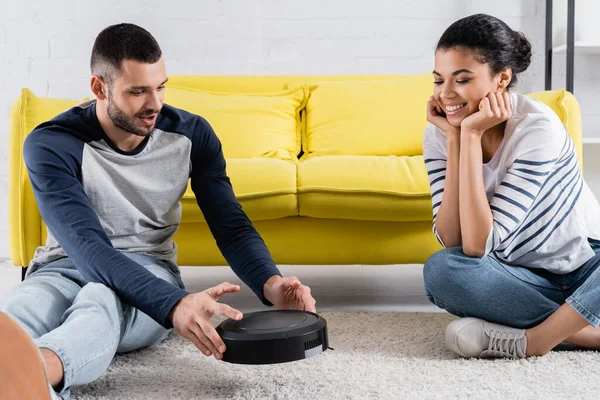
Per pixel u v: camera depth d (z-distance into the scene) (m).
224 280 2.76
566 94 2.22
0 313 0.37
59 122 1.50
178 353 1.58
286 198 2.11
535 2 3.27
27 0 3.24
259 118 2.71
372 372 1.41
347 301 2.28
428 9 3.26
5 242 3.30
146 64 1.40
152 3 3.26
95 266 1.31
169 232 1.66
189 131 1.62
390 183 2.10
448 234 1.58
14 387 0.33
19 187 2.15
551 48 3.21
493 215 1.48
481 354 1.50
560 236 1.54
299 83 2.93
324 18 3.27
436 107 1.59
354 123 2.71
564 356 1.49
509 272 1.52
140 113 1.43
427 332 1.76
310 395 1.26
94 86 1.47
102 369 1.26
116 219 1.55
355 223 2.17
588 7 3.17
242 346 1.20
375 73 3.28
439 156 1.65
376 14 3.26
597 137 3.37
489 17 1.47
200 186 1.65
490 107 1.44
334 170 2.14
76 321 1.21
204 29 3.27
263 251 1.55
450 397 1.24
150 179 1.58
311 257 2.18
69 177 1.42
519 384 1.31
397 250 2.16
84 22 3.26
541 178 1.47
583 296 1.44
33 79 3.27
